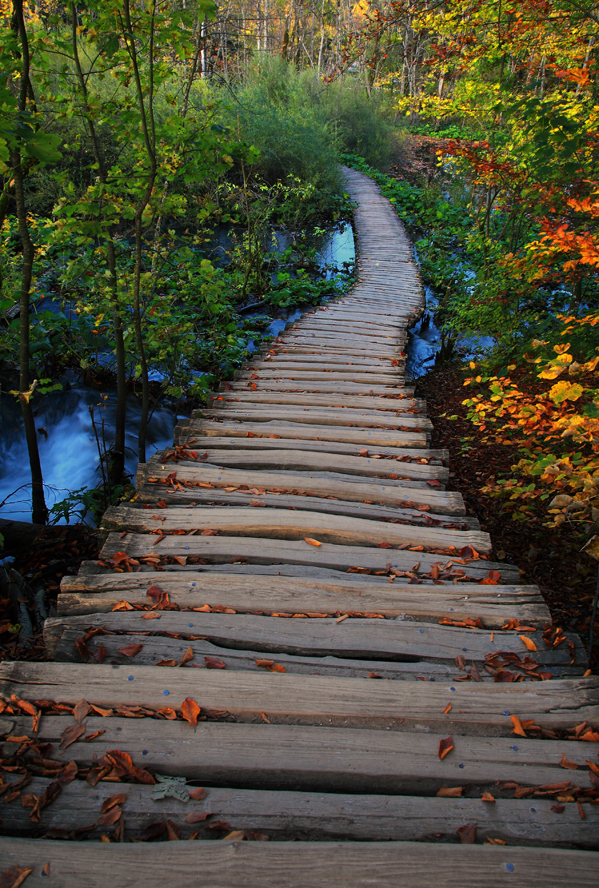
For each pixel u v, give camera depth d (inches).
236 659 82.7
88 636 85.3
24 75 134.3
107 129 358.9
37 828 57.0
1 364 287.7
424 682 77.4
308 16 911.0
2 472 243.6
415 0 256.2
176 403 292.0
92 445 248.2
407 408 206.5
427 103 320.5
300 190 530.9
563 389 95.8
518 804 61.2
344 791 64.6
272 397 210.7
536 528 177.3
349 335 306.0
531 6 225.9
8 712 70.1
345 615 92.1
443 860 53.7
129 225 436.5
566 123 158.2
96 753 65.1
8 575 149.2
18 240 310.8
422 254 515.2
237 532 118.0
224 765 64.3
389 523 121.1
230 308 370.3
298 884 51.7
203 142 163.0
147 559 107.3
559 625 139.7
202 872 52.2
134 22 148.3
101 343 272.4
